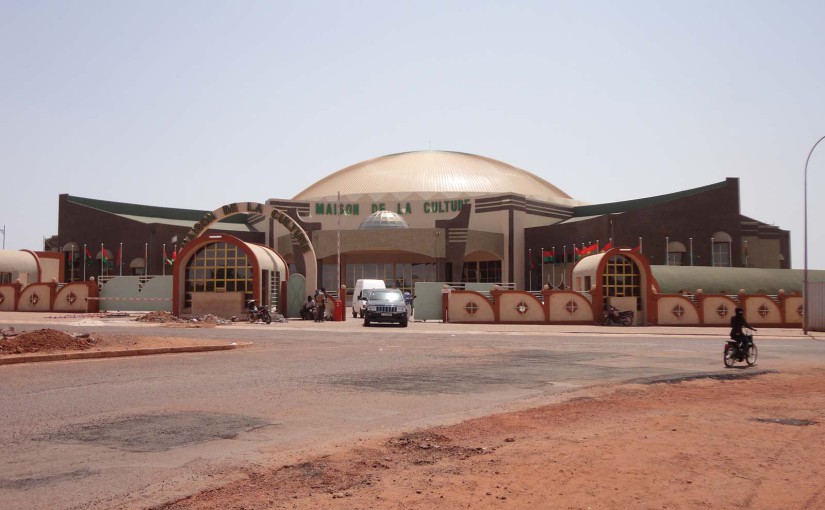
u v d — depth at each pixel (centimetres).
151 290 4772
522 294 4078
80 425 945
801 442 857
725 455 789
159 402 1135
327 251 6831
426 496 633
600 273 4088
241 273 3988
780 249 7638
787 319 4172
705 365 1827
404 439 876
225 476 698
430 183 8162
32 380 1380
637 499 624
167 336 2550
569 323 4053
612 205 8025
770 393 1301
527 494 639
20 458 766
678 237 6700
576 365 1788
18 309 4719
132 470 719
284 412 1065
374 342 2486
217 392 1250
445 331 3241
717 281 5116
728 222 6738
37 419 982
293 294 4406
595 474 706
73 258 7819
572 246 7044
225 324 3603
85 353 1797
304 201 7612
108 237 7656
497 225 7325
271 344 2342
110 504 607
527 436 896
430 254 6800
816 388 1373
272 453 798
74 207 7881
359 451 809
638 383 1434
